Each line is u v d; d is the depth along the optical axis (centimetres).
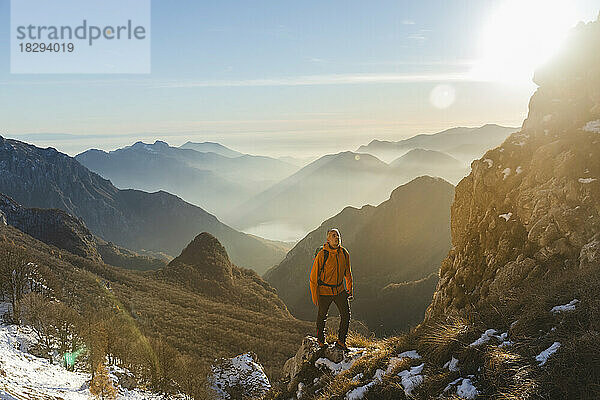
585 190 1564
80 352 3544
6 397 1179
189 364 5069
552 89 2253
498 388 643
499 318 845
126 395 2891
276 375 6562
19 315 4303
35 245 13850
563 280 933
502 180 2000
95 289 9300
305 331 10088
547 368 628
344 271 1078
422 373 792
